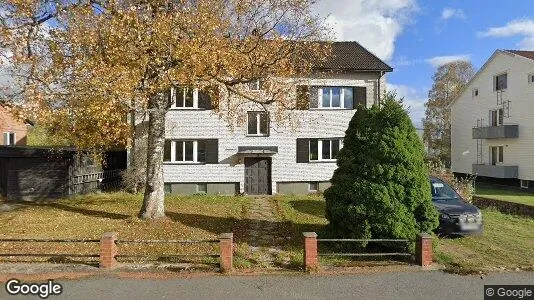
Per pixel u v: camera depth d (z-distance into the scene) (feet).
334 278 25.91
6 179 58.29
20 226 38.68
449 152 144.15
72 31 32.17
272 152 72.54
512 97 95.81
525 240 36.94
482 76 109.40
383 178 30.91
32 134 108.68
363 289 24.14
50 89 31.48
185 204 55.52
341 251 30.99
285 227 41.42
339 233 31.83
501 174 94.79
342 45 83.87
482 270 27.58
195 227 39.52
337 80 74.64
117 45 31.42
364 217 30.30
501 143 100.42
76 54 32.24
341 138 74.79
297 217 47.55
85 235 35.24
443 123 147.33
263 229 40.52
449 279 25.99
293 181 74.54
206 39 33.35
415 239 29.17
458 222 36.65
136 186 66.85
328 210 32.76
